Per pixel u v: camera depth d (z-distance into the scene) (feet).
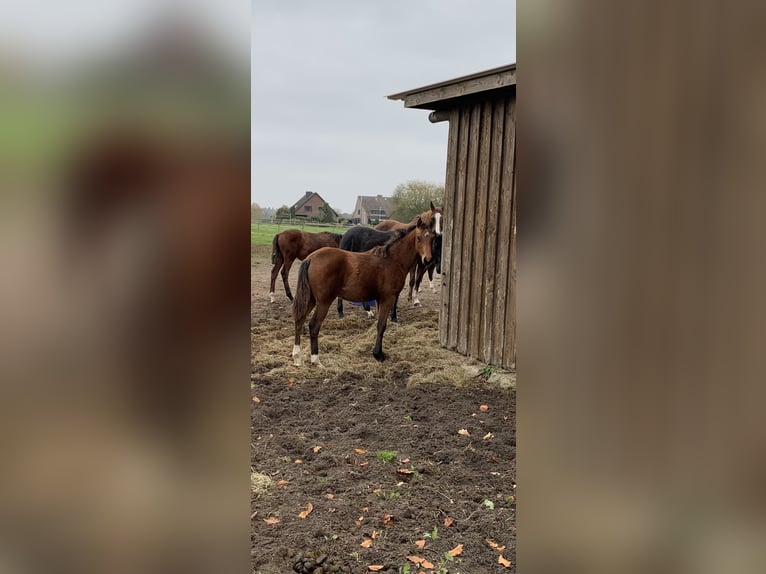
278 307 24.50
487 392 15.87
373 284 17.99
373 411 14.32
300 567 7.25
